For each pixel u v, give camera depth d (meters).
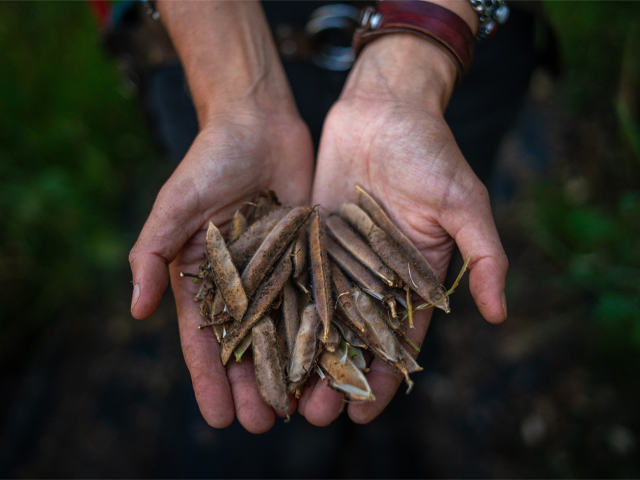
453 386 0.39
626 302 0.36
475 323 0.42
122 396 0.39
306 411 0.23
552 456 0.36
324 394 0.23
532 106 0.53
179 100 0.34
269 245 0.24
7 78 0.47
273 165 0.29
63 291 0.42
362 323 0.23
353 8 0.31
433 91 0.27
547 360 0.39
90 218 0.43
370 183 0.27
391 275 0.24
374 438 0.37
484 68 0.32
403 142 0.25
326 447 0.36
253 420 0.23
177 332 0.42
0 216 0.41
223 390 0.23
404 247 0.25
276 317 0.25
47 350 0.41
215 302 0.24
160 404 0.39
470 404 0.39
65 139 0.45
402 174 0.25
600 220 0.41
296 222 0.25
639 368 0.37
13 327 0.40
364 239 0.26
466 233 0.23
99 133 0.48
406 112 0.25
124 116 0.49
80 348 0.41
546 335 0.40
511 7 0.31
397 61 0.27
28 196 0.41
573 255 0.42
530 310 0.41
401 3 0.27
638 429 0.35
